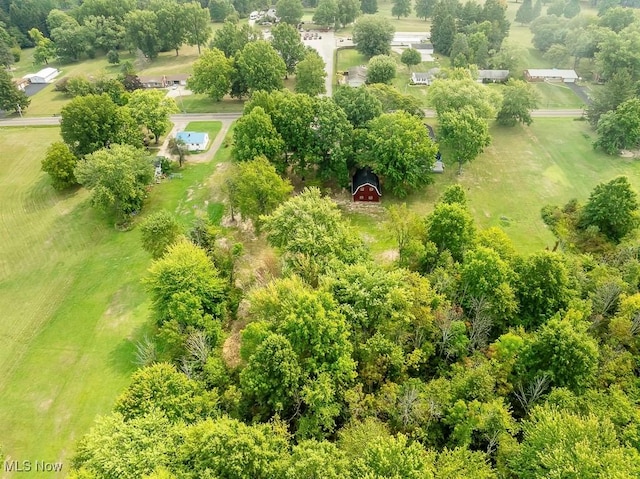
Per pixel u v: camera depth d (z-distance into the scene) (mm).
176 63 142125
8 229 75000
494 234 57500
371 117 82312
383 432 37219
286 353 41250
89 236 72938
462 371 43906
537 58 139750
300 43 126188
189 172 87125
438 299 48406
